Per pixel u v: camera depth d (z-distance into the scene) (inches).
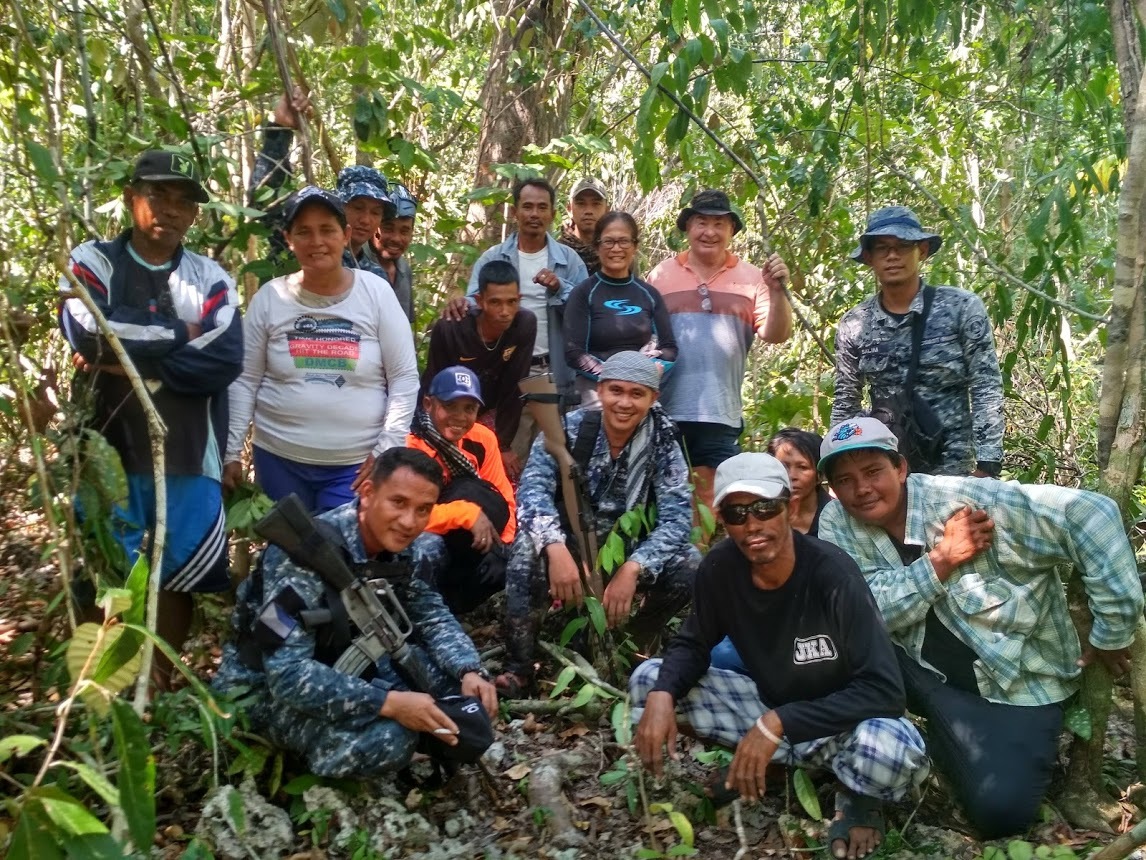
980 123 278.7
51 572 161.6
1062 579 135.3
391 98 231.3
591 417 158.9
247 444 220.8
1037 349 267.4
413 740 121.2
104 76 175.5
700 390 191.0
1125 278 132.3
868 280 264.1
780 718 116.1
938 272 247.1
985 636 126.7
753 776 116.3
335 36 194.1
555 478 158.4
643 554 151.3
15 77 144.3
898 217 168.9
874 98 260.2
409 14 313.6
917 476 132.2
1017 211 250.4
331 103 226.8
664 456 158.7
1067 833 125.5
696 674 127.5
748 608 123.4
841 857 117.9
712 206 194.9
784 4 311.6
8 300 117.6
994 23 253.1
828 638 120.5
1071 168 199.5
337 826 117.9
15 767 121.3
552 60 273.3
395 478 120.2
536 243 203.3
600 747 141.9
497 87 274.1
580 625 147.0
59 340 175.0
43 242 142.0
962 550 126.0
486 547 164.2
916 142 275.7
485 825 127.3
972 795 123.4
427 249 205.6
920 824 126.9
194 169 149.7
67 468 122.0
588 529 155.5
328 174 236.5
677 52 194.4
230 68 230.5
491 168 224.1
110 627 81.4
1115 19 141.0
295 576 119.3
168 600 141.6
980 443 167.3
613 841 124.5
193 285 136.6
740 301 195.8
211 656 158.6
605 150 242.1
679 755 143.1
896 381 172.1
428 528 163.2
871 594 120.3
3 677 143.6
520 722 149.8
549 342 190.5
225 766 126.1
